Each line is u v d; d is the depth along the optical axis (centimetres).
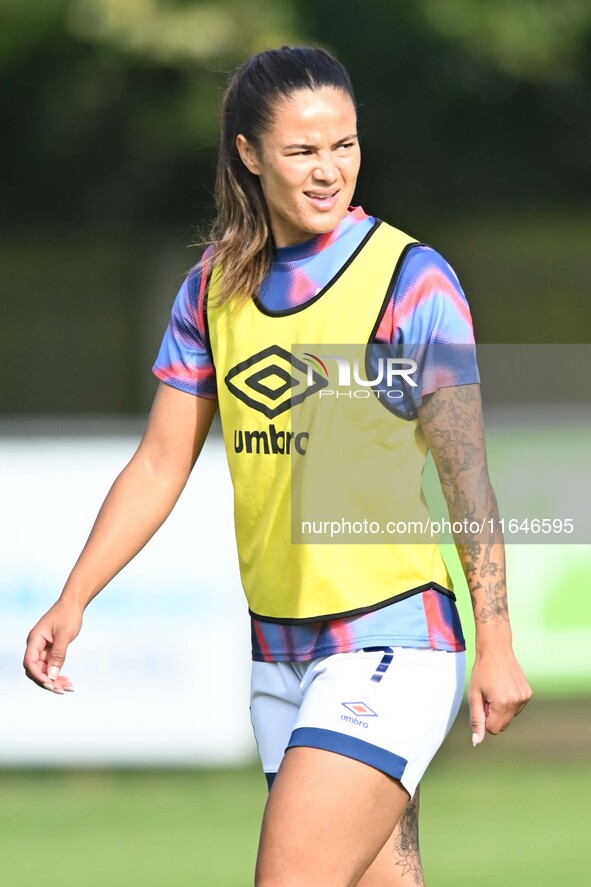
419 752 1062
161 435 1185
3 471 2786
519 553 2952
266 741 1130
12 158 5069
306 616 1078
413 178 5116
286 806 1023
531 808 2545
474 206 5231
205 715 2844
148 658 2827
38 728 2814
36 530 2788
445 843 2234
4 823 2461
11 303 5200
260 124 1084
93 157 5022
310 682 1086
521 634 2945
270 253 1118
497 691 1038
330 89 1081
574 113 4941
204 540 2831
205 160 4922
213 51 4406
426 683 1070
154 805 2605
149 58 4484
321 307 1088
